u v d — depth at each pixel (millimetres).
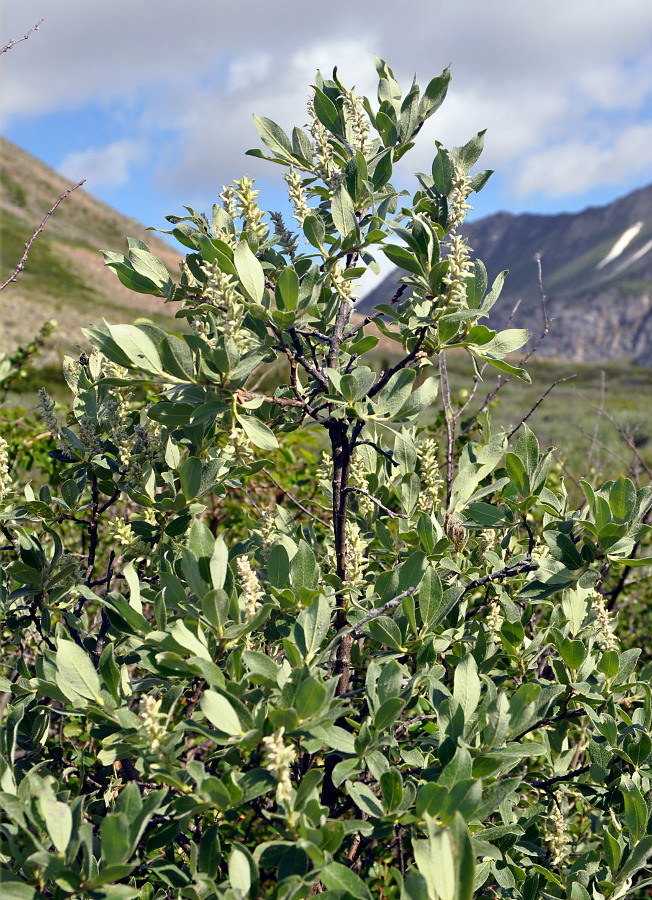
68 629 2287
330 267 2059
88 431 2279
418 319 1901
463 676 1709
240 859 1357
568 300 194000
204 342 1694
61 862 1351
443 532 2338
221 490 2205
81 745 2584
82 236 80875
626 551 1972
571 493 4949
